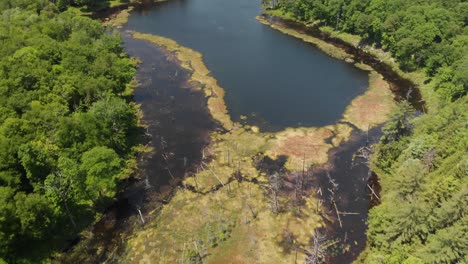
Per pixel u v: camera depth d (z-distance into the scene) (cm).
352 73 14350
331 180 9288
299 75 14188
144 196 8950
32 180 7962
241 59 15288
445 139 8700
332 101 12644
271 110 12138
